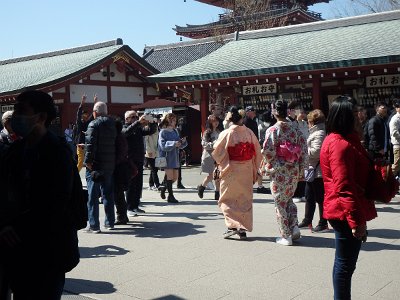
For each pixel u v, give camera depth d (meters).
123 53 23.98
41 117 3.27
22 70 28.75
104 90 24.28
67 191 3.18
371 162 4.06
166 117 10.73
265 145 6.77
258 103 19.52
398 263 5.78
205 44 32.91
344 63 16.16
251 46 21.70
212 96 21.73
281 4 40.81
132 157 9.17
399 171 10.82
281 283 5.21
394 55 15.26
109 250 6.79
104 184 7.96
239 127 7.12
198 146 21.11
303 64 16.91
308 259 6.07
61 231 3.20
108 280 5.50
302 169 6.86
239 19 34.09
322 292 4.91
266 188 12.00
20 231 3.16
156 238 7.42
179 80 19.95
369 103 17.62
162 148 10.62
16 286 3.26
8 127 6.09
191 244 6.98
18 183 3.22
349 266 4.02
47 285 3.22
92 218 7.88
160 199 11.29
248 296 4.86
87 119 12.24
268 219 8.57
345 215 3.86
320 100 17.80
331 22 21.09
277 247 6.68
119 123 8.04
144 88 25.70
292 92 18.75
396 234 7.18
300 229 7.74
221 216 9.08
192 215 9.24
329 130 4.09
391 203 9.82
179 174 13.20
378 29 19.08
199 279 5.44
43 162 3.16
